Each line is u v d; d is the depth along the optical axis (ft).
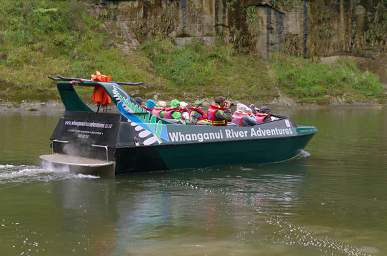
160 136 36.45
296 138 43.96
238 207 27.78
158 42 145.38
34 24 135.44
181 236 22.58
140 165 36.52
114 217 25.54
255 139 40.73
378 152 49.21
